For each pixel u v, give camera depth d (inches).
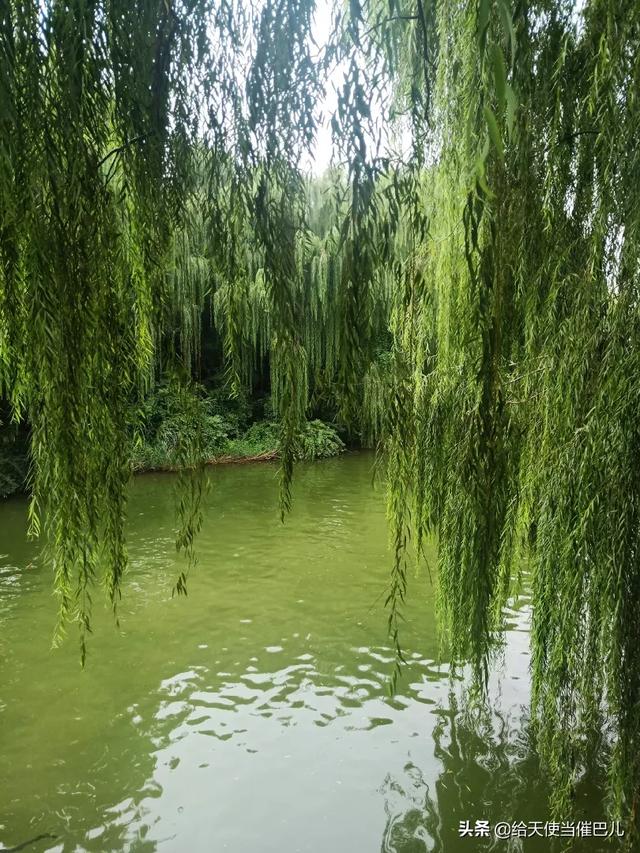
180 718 183.3
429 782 154.3
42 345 68.3
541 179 89.6
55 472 74.9
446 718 181.8
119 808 146.3
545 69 86.5
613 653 88.7
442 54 81.7
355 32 69.9
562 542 96.2
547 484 101.0
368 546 354.0
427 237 96.1
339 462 661.3
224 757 165.6
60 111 64.6
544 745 109.5
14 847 134.3
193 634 239.0
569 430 94.5
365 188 73.8
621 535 86.2
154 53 69.7
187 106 73.9
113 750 168.2
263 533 383.2
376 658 219.1
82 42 63.9
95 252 70.8
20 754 166.9
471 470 114.6
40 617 253.6
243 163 74.1
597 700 106.1
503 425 113.6
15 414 81.8
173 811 145.9
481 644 137.4
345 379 81.0
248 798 149.9
